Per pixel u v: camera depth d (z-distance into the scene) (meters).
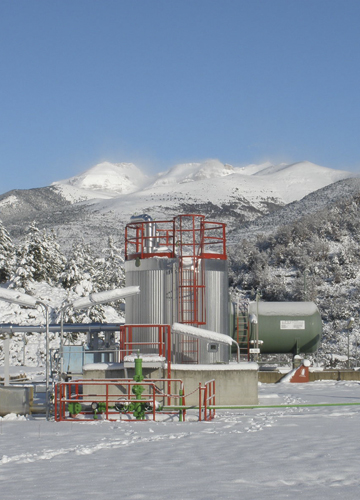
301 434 17.16
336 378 38.34
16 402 22.44
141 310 27.31
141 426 19.47
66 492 10.45
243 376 24.95
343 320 88.38
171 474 11.84
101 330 32.69
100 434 17.59
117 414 22.03
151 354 25.47
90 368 24.97
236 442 15.77
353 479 11.11
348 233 121.56
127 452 14.41
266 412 23.16
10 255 87.00
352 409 23.69
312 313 37.88
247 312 37.34
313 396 28.44
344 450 14.26
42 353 55.25
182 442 15.88
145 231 28.47
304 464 12.57
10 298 22.33
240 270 115.75
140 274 27.50
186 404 24.77
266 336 37.56
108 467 12.61
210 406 23.16
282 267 113.31
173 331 25.08
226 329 27.59
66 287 77.69
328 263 109.88
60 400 21.38
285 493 10.15
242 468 12.30
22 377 38.47
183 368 24.95
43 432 18.25
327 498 9.77
